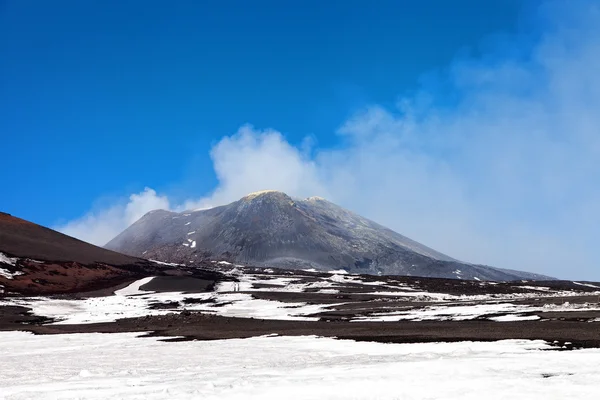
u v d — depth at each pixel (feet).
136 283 447.01
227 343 124.47
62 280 430.61
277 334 141.18
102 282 447.42
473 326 132.26
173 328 171.83
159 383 63.10
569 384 54.03
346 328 147.64
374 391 53.16
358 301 293.23
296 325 166.50
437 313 183.21
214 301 314.55
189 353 105.60
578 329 111.34
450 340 106.11
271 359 89.71
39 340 147.13
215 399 51.03
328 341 117.50
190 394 53.52
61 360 99.81
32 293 367.86
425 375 61.46
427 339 110.52
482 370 64.08
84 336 155.22
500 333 112.47
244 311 249.55
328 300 308.81
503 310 178.09
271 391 54.08
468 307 203.82
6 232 549.54
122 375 74.08
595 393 49.96
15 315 234.79
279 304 287.48
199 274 557.74
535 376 59.52
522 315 153.89
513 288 462.60
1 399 53.83
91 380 68.69
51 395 55.57
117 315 227.81
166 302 305.32
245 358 92.73
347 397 50.90
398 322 159.53
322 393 52.80
